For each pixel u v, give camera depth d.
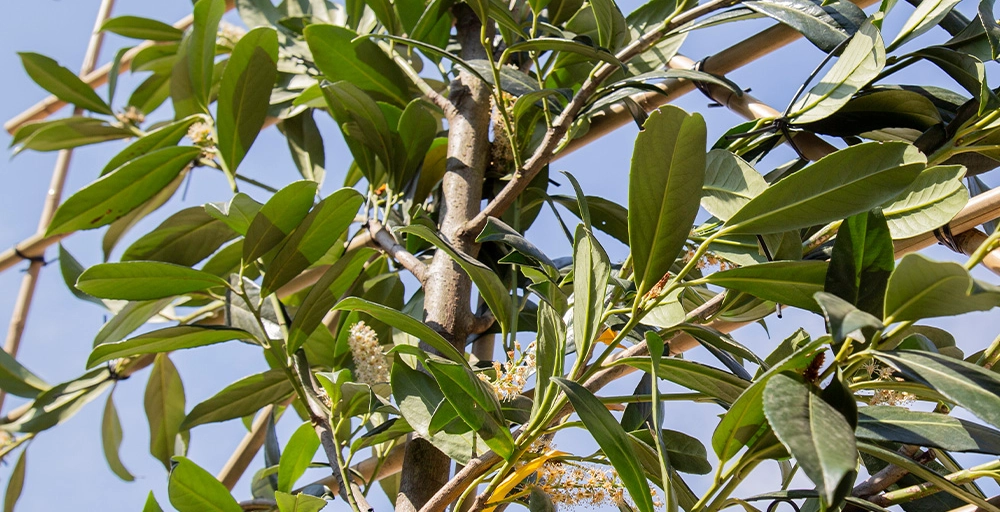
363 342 0.95
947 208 0.76
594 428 0.63
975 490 0.83
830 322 0.47
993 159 0.92
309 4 1.57
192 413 1.13
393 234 1.25
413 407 0.83
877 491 0.79
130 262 0.94
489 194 1.21
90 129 1.63
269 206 0.95
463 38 1.34
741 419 0.60
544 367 0.77
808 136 0.99
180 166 1.27
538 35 1.31
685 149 0.64
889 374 0.69
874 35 0.88
